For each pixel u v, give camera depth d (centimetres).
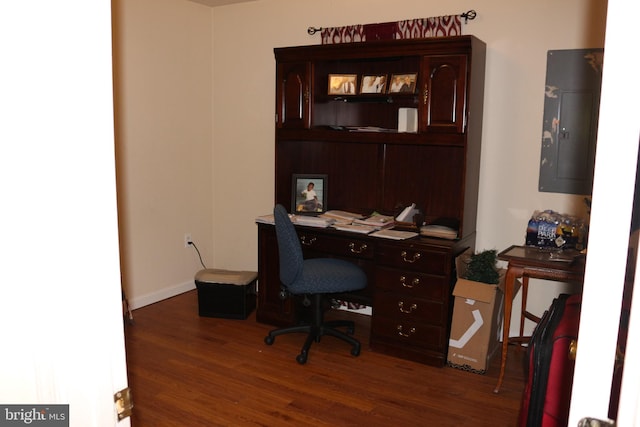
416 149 371
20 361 85
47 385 87
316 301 344
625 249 65
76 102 84
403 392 291
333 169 406
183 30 431
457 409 274
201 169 464
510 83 337
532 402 188
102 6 86
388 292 335
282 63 377
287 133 382
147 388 290
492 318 309
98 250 90
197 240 467
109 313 93
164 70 420
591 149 318
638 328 62
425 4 361
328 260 359
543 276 272
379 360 331
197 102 452
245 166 457
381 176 387
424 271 321
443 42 313
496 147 347
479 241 360
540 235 297
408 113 342
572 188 326
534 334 202
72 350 88
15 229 82
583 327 68
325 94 381
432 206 371
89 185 87
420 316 325
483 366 312
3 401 85
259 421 260
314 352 341
